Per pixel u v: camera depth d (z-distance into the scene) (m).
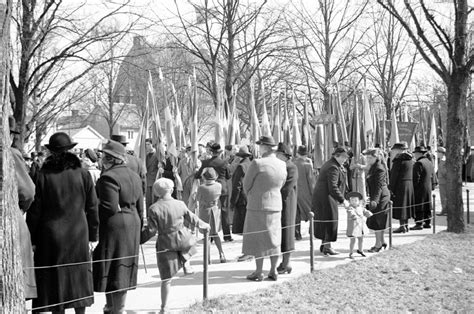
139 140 12.98
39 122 14.57
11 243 4.01
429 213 13.10
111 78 32.31
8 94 4.12
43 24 10.62
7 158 4.01
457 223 11.72
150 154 14.17
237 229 10.90
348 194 9.52
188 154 14.02
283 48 17.94
